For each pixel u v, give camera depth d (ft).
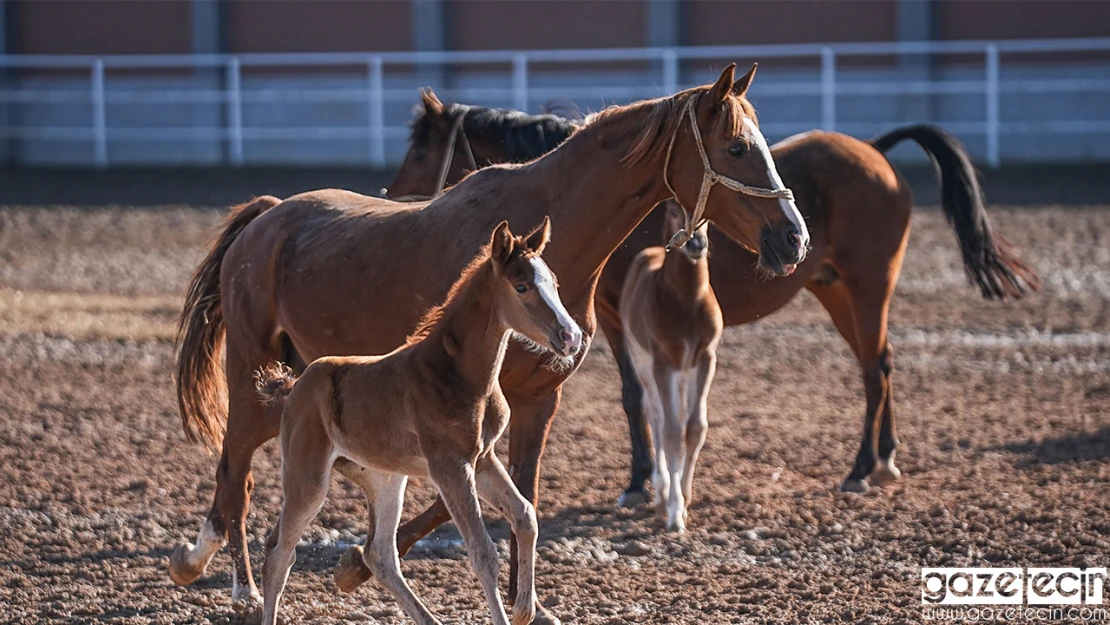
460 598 28.04
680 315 32.63
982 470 38.09
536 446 26.63
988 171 105.09
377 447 23.32
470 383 22.65
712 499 36.14
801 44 123.54
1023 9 118.42
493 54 114.52
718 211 26.18
